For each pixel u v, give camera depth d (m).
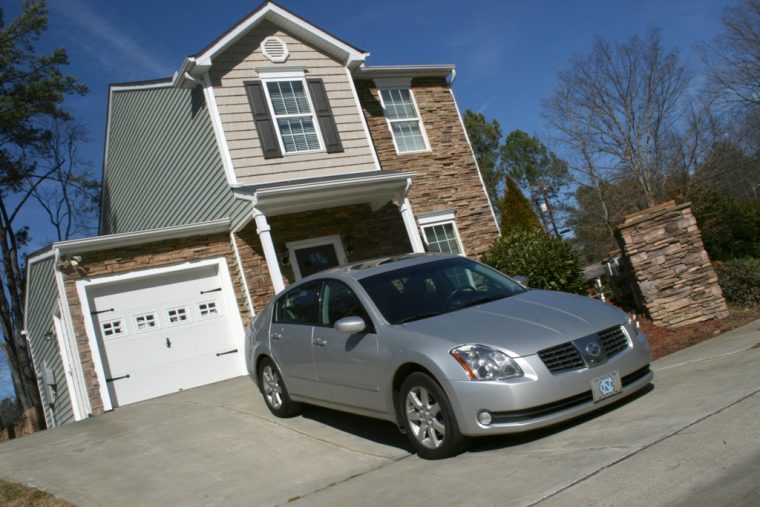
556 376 4.81
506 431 4.71
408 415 5.31
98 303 11.51
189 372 12.06
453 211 16.33
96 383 11.07
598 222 32.50
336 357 6.10
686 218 11.89
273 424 7.26
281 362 7.09
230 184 12.80
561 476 4.07
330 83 14.59
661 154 28.39
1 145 25.70
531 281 12.91
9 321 24.05
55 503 5.57
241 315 12.76
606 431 4.75
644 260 11.86
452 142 16.91
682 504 3.32
